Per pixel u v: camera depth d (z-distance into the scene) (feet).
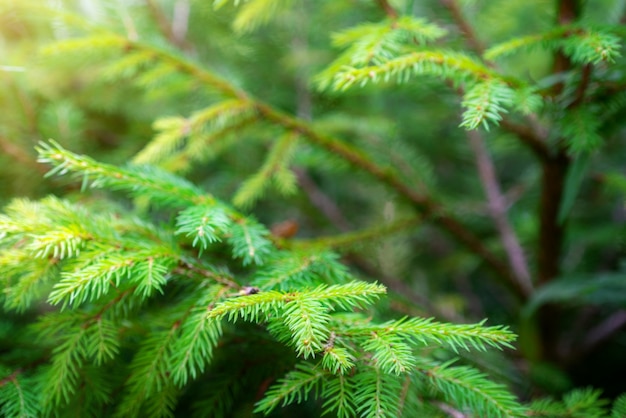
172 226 2.51
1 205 2.91
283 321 2.14
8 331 2.50
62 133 3.02
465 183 5.00
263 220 4.17
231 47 3.68
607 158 3.84
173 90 2.91
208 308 2.23
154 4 3.39
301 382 2.16
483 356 2.68
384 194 3.69
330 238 2.84
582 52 2.29
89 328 2.29
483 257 3.21
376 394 2.14
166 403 2.31
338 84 2.30
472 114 2.27
